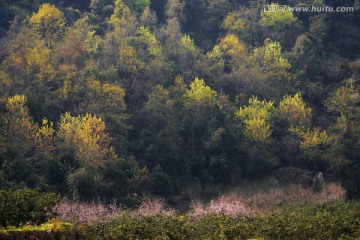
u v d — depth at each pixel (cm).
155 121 10700
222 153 10688
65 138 9181
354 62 14725
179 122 11006
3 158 8456
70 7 14838
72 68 11056
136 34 13825
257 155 11006
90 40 12725
